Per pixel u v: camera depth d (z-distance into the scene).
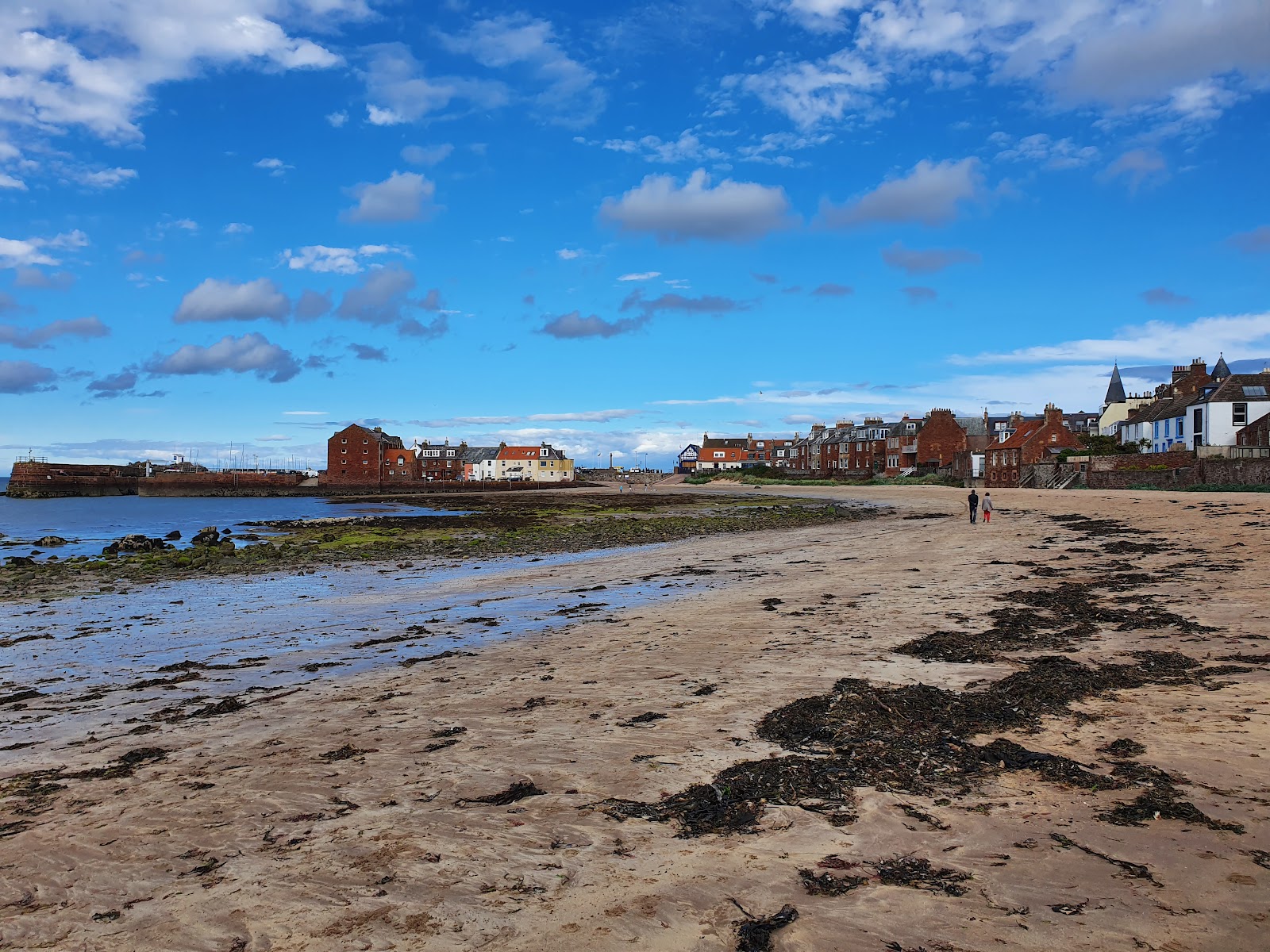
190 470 125.44
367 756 6.95
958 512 44.06
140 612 17.42
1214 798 4.95
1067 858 4.30
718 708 7.85
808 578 18.30
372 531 41.41
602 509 64.38
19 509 77.44
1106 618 11.23
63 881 4.78
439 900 4.25
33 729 8.67
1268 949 3.35
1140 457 54.72
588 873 4.48
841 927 3.75
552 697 8.79
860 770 5.88
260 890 4.48
